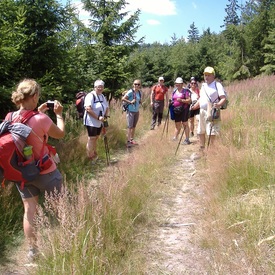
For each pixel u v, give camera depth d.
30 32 7.60
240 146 6.20
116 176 4.86
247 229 3.52
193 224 4.12
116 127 9.79
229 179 4.91
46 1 7.66
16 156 3.12
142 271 3.16
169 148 7.98
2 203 4.29
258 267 2.96
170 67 30.86
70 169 6.25
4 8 6.98
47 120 3.34
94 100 7.10
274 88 14.17
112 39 13.84
